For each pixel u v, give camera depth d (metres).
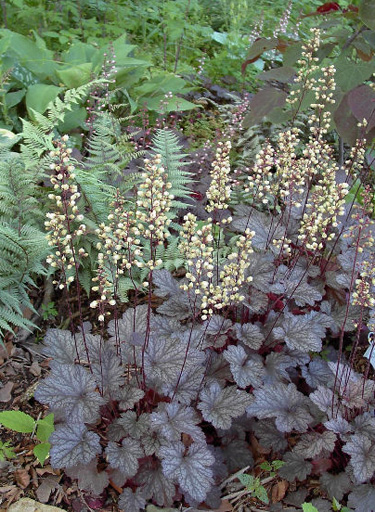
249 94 1.63
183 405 0.65
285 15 1.90
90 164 1.04
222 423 0.63
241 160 1.30
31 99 1.24
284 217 0.95
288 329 0.73
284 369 0.73
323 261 0.93
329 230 0.94
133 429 0.65
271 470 0.70
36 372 0.84
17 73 1.29
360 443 0.62
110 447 0.63
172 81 1.49
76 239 0.90
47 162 0.92
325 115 0.84
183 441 0.69
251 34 1.87
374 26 0.80
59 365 0.65
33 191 0.92
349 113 0.83
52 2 1.85
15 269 0.87
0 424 0.76
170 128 1.39
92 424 0.72
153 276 0.82
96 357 0.70
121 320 0.74
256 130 1.35
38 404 0.79
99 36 1.82
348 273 0.84
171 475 0.59
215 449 0.69
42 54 1.39
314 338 0.71
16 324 0.83
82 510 0.66
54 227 0.60
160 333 0.74
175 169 1.07
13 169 0.88
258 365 0.70
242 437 0.71
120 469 0.61
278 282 0.82
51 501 0.67
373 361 0.75
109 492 0.68
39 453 0.66
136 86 1.52
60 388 0.63
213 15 2.24
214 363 0.74
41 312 0.93
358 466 0.60
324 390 0.68
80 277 0.94
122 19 1.89
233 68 1.81
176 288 0.81
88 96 1.32
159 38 1.94
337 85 0.92
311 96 0.94
